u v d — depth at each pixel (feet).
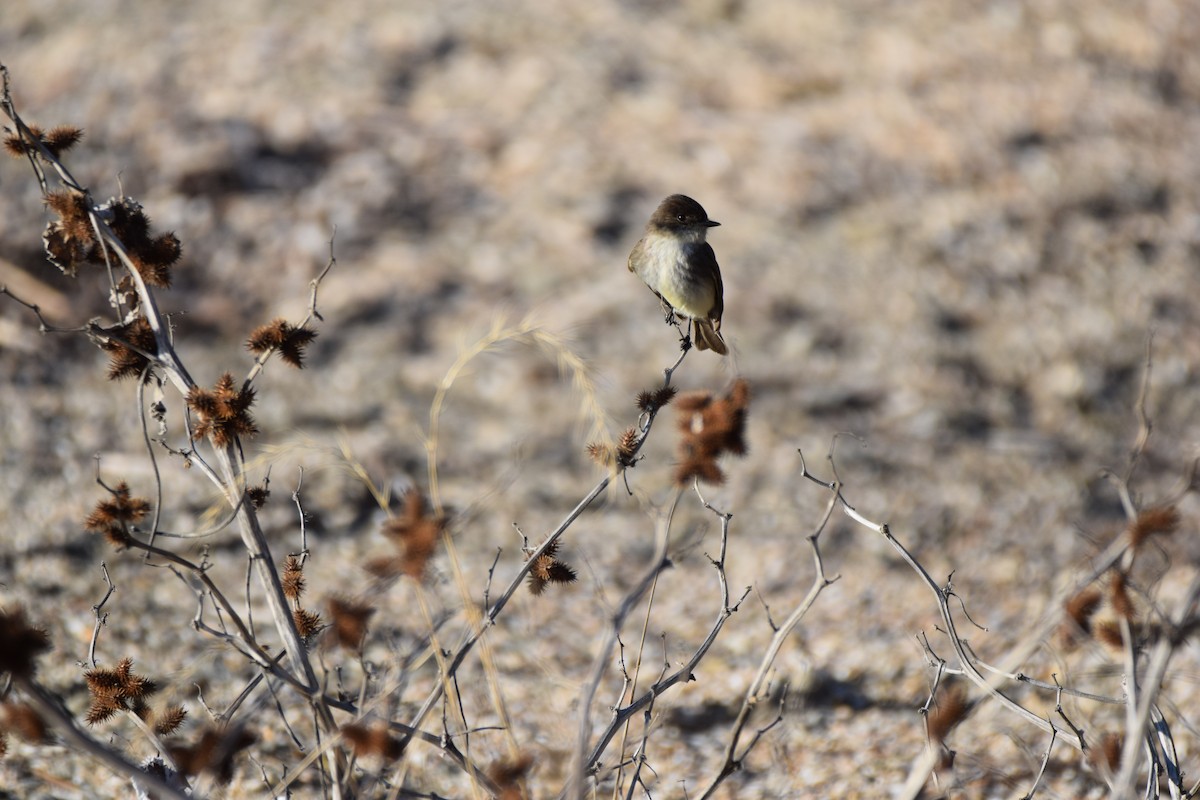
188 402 18.72
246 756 25.50
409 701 29.53
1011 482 43.83
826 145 63.52
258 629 32.65
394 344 51.01
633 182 61.26
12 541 36.99
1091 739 22.52
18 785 25.81
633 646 33.94
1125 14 73.26
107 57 65.46
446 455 44.47
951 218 58.90
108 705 19.38
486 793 19.72
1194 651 30.99
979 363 51.62
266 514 38.99
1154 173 62.90
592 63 68.49
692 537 40.14
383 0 72.59
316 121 62.95
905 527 41.14
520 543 39.29
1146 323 53.98
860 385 49.75
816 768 28.86
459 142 63.26
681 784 27.99
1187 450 40.11
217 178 58.03
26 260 50.98
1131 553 18.70
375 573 17.01
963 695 18.60
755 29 72.02
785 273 55.06
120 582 35.19
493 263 55.88
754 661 33.27
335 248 55.83
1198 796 24.13
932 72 68.18
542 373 48.16
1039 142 64.03
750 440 45.27
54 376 46.47
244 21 69.21
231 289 53.72
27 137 19.45
